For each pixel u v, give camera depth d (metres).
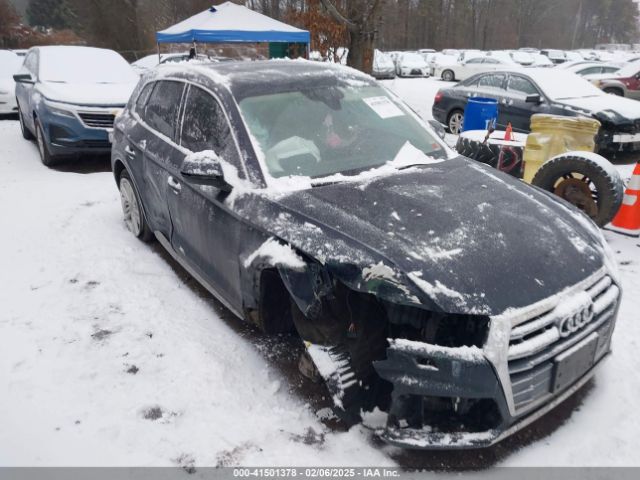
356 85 3.92
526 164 5.95
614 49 77.06
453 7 68.50
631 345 3.29
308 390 2.97
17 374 3.14
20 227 5.52
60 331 3.58
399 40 66.69
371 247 2.46
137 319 3.72
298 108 3.50
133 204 5.00
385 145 3.51
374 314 2.58
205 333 3.54
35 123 8.23
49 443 2.62
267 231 2.82
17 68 13.20
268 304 3.04
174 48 16.09
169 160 3.85
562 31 83.56
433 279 2.29
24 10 62.97
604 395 2.87
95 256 4.76
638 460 2.45
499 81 10.27
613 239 5.04
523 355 2.23
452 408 2.38
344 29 12.50
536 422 2.69
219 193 3.21
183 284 4.24
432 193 2.96
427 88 20.84
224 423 2.72
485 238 2.56
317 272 2.57
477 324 2.24
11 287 4.21
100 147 7.87
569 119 5.73
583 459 2.46
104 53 9.48
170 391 2.97
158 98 4.41
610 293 2.63
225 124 3.38
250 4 23.44
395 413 2.36
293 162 3.19
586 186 4.89
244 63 4.09
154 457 2.52
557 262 2.53
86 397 2.94
